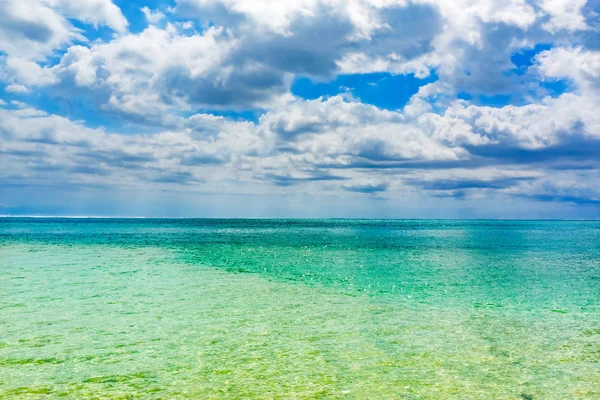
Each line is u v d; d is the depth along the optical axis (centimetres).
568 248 5072
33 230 9525
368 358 1139
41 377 996
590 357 1152
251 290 2178
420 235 8744
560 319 1600
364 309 1750
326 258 3797
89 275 2655
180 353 1175
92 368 1057
